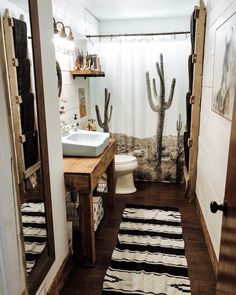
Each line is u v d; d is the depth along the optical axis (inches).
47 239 65.4
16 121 53.1
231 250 40.9
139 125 148.9
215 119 84.4
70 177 75.2
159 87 142.2
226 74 70.5
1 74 32.1
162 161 151.3
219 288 48.4
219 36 79.6
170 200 128.2
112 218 111.1
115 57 142.0
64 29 101.1
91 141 101.3
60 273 73.4
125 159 136.1
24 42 54.6
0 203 30.3
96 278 77.5
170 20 149.1
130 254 87.5
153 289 72.7
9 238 31.5
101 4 123.8
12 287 32.3
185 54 136.5
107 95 147.3
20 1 52.4
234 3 64.4
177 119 144.9
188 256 86.1
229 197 44.0
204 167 102.0
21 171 55.9
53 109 67.1
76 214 95.7
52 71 65.8
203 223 99.3
